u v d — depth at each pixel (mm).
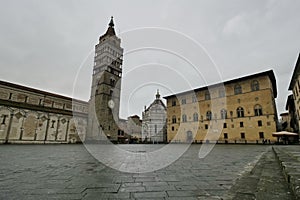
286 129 47125
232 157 9672
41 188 3578
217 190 3498
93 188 3623
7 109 34000
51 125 39750
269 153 11469
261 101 34688
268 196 2688
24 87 41250
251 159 8641
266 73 34656
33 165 6680
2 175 4809
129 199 2990
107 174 5012
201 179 4426
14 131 34438
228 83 39031
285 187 3209
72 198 3010
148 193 3316
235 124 36656
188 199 2996
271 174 4402
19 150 16047
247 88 36750
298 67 27109
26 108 36469
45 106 43969
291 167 4223
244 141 35094
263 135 33375
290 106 41781
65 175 4848
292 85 34031
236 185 3828
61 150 16219
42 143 37750
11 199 2922
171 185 3873
